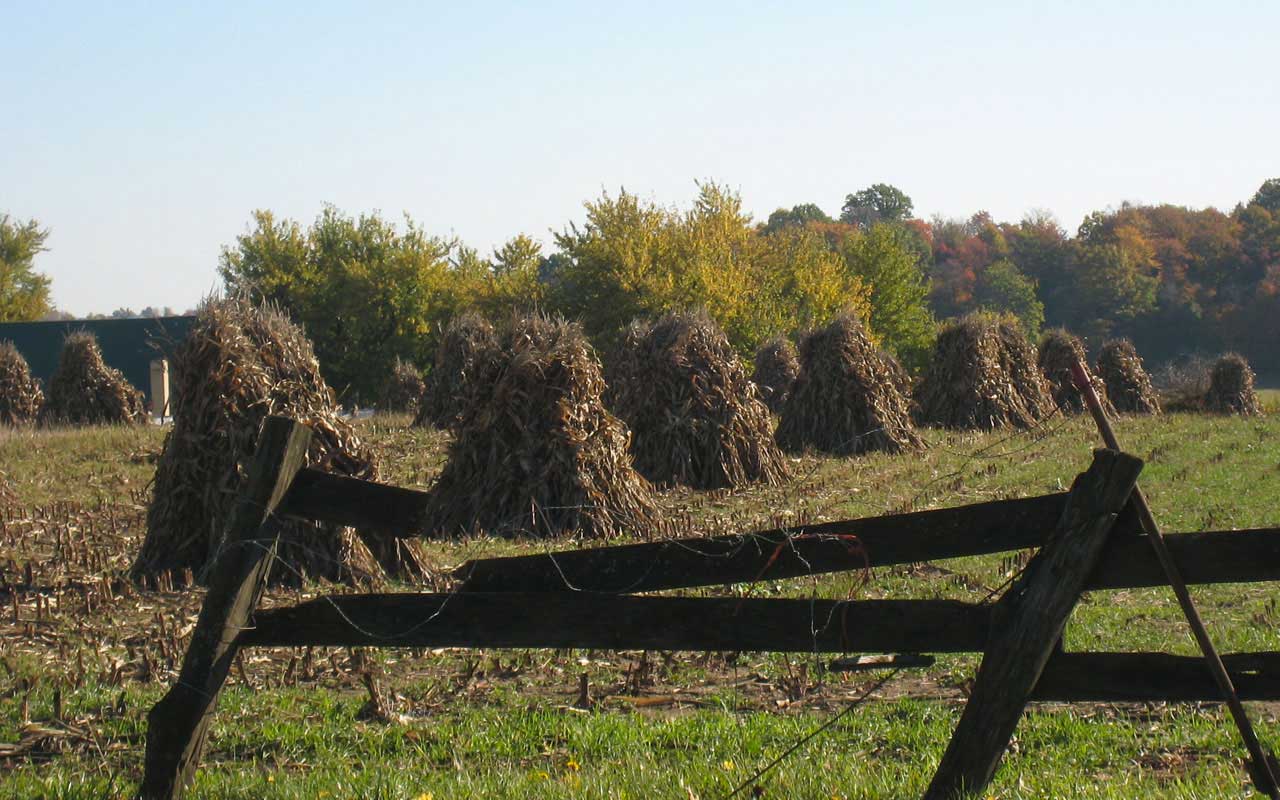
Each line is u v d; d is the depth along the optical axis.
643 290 66.06
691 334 23.62
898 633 5.82
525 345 18.09
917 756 7.39
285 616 6.31
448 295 79.69
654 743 7.84
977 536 5.75
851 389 28.97
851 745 7.73
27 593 12.91
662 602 6.03
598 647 6.10
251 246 81.69
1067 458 25.83
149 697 8.95
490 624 6.15
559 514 17.09
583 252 67.94
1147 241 123.50
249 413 14.51
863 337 29.55
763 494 21.69
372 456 14.62
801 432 29.23
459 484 17.59
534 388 17.48
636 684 9.29
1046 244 138.88
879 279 86.31
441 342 34.25
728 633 5.98
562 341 18.11
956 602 5.78
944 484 21.80
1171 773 7.23
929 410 36.38
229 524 6.31
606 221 68.81
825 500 20.34
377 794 6.60
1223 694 5.61
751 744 7.65
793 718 8.37
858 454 28.31
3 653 10.29
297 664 9.92
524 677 9.71
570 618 6.10
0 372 42.06
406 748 7.84
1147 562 5.60
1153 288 118.44
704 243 68.12
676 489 22.16
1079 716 8.39
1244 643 10.21
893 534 5.86
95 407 39.06
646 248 67.38
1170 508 18.44
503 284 75.12
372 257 81.69
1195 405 44.56
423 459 26.06
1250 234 122.38
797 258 75.75
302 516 6.45
